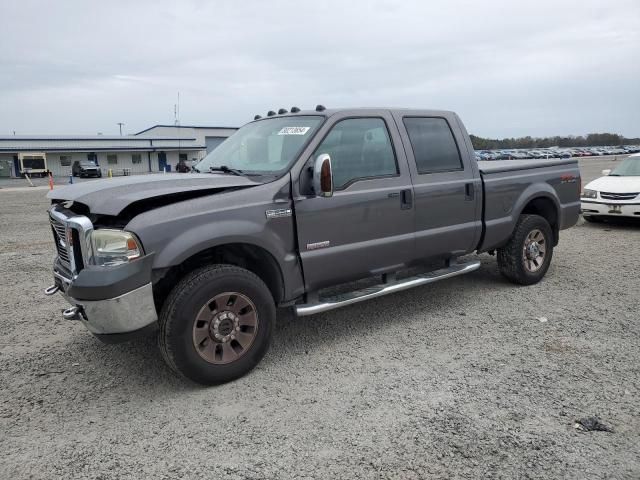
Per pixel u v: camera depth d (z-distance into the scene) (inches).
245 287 147.8
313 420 128.0
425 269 225.6
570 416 126.3
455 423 124.3
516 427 121.9
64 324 203.5
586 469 106.1
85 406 138.4
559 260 297.3
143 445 119.5
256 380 151.2
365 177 178.4
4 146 2129.7
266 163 171.3
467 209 209.2
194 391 145.7
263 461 111.8
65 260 156.4
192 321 139.3
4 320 208.8
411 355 166.1
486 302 219.6
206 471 109.0
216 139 2827.3
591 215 426.9
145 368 161.9
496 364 157.0
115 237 132.4
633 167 452.8
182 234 138.3
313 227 164.4
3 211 645.3
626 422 123.2
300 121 179.0
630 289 234.1
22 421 131.1
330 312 212.4
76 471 110.0
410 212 189.0
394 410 131.3
